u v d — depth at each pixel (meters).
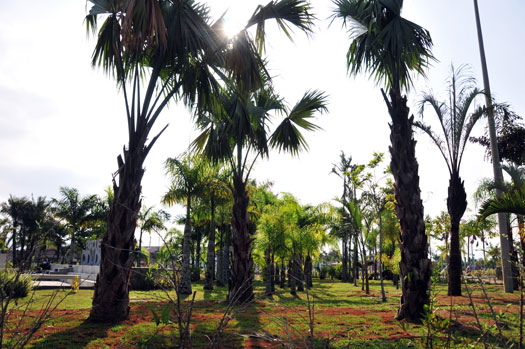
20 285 9.80
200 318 9.30
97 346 6.07
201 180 19.20
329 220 23.25
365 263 23.12
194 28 8.91
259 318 9.39
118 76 9.92
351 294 21.77
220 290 22.09
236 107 13.30
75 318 8.55
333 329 7.95
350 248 39.91
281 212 20.69
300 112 14.92
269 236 20.25
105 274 8.41
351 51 12.80
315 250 22.58
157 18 7.51
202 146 15.40
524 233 9.24
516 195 10.72
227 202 22.59
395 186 10.34
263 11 9.04
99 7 9.16
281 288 26.62
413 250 9.66
